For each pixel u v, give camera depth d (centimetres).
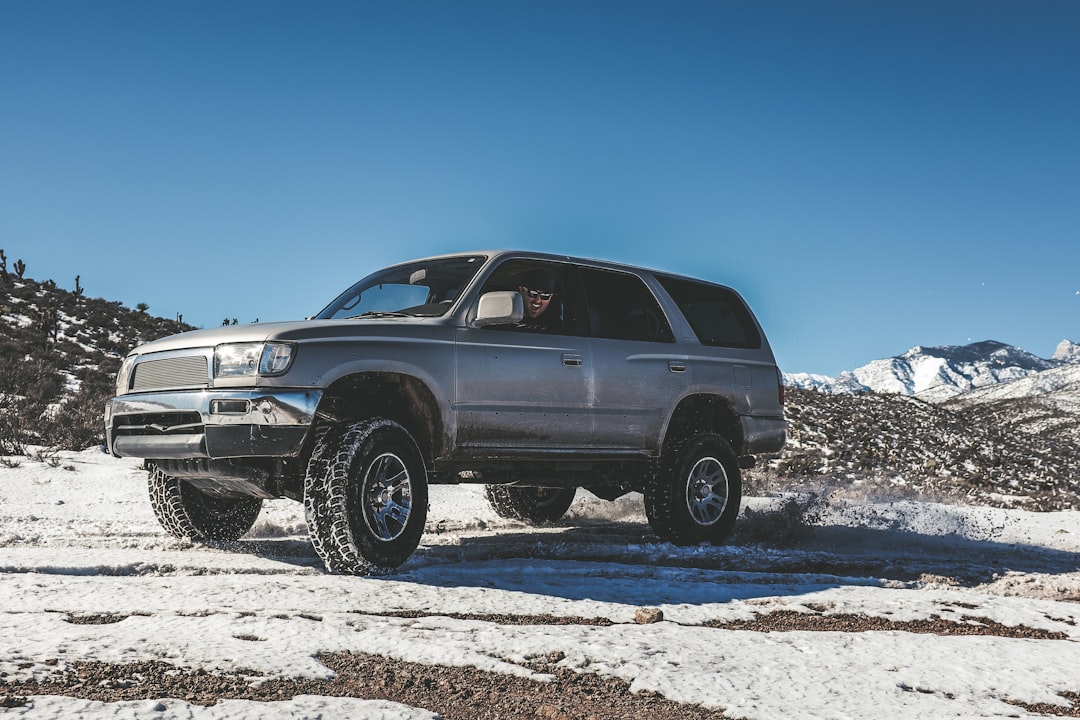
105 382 2525
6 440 1533
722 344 904
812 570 765
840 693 387
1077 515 1526
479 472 741
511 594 556
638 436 803
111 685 341
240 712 316
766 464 2559
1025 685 417
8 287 3878
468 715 344
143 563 629
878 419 4691
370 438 625
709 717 353
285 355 616
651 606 551
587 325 787
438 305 728
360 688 364
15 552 662
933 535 1133
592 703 362
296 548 761
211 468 643
